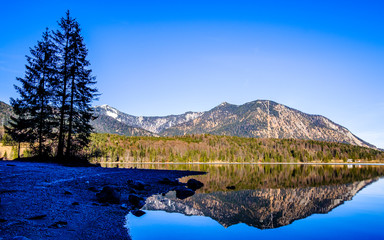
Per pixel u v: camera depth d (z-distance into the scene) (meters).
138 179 24.77
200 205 15.84
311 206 16.41
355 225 11.36
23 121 29.09
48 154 29.20
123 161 145.75
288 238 9.27
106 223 9.38
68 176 18.61
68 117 28.98
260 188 26.36
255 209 15.20
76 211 10.01
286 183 32.62
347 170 74.19
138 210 12.14
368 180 37.75
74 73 29.58
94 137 145.25
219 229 10.23
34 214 8.54
